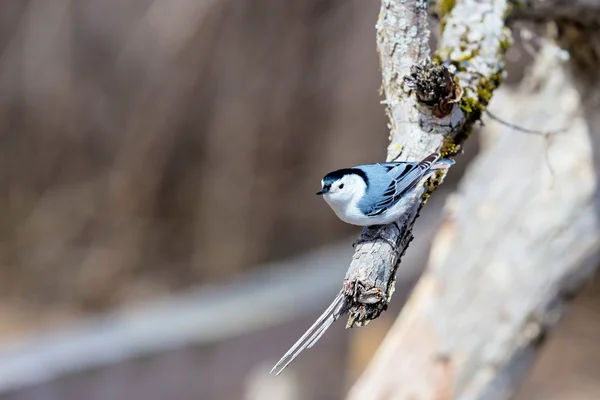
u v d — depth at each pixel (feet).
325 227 54.95
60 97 55.31
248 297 35.19
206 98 54.08
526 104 24.79
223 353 32.63
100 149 56.03
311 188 54.34
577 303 54.44
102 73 55.36
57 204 55.42
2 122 55.62
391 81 17.13
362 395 25.16
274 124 53.67
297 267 43.37
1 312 50.14
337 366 36.45
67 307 51.55
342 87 53.11
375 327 39.06
